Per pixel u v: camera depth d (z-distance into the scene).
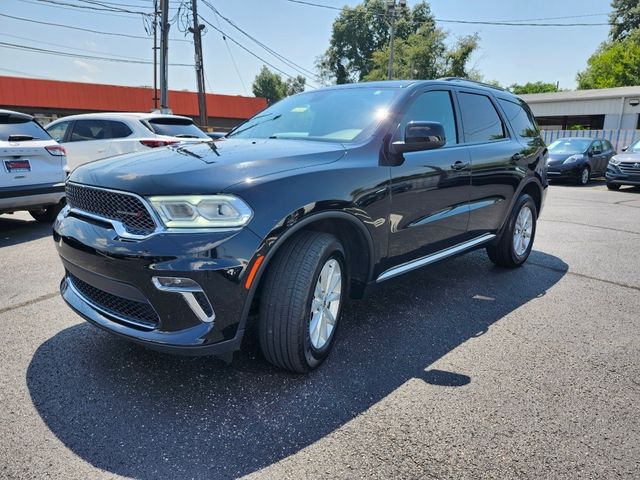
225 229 2.23
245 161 2.53
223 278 2.23
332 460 2.03
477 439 2.18
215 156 2.64
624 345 3.20
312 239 2.58
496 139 4.42
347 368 2.82
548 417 2.36
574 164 14.47
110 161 2.79
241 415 2.34
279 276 2.49
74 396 2.47
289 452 2.08
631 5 49.84
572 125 32.38
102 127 8.17
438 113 3.72
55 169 6.44
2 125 6.04
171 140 7.93
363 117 3.31
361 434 2.21
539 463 2.02
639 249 6.01
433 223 3.56
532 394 2.57
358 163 2.88
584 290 4.35
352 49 53.00
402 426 2.27
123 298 2.40
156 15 21.55
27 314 3.53
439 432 2.23
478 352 3.07
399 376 2.74
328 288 2.78
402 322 3.54
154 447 2.10
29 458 2.01
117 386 2.57
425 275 4.75
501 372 2.81
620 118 23.80
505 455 2.07
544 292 4.29
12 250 5.50
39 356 2.88
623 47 43.69
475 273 4.84
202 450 2.08
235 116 39.06
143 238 2.25
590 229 7.35
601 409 2.44
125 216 2.35
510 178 4.49
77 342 3.07
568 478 1.94
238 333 2.35
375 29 51.75
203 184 2.26
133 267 2.25
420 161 3.34
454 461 2.03
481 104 4.32
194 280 2.20
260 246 2.30
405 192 3.19
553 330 3.44
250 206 2.29
